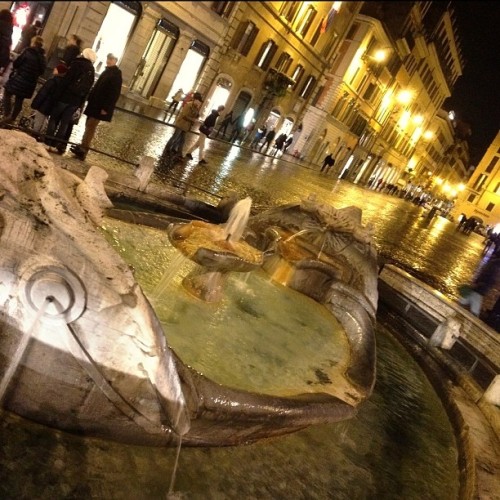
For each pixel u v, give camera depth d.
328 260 6.98
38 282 2.58
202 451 3.30
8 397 2.84
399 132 65.00
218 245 4.58
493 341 7.25
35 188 2.59
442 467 4.68
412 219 34.09
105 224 5.30
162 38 22.11
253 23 26.75
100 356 2.71
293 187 19.83
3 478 2.53
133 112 18.84
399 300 8.76
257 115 33.47
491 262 10.34
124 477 2.85
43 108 7.45
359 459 4.17
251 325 4.95
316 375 4.46
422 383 6.58
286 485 3.44
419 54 56.00
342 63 40.19
